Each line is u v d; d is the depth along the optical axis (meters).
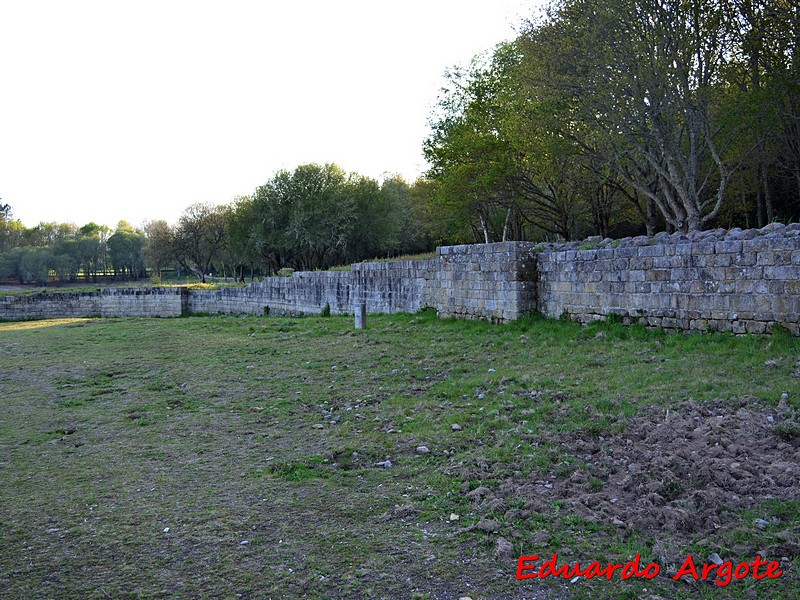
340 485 6.76
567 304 15.44
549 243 16.62
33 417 10.62
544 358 12.23
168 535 5.62
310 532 5.61
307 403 10.59
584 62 19.62
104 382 13.48
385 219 57.62
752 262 11.31
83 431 9.59
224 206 75.62
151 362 15.62
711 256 12.04
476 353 13.52
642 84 19.00
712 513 5.47
